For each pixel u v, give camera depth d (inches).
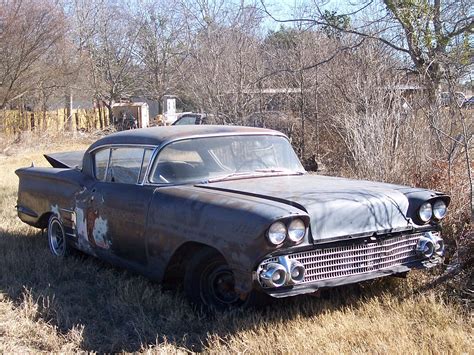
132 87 1626.5
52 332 180.5
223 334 172.1
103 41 1563.7
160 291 206.8
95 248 235.0
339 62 446.9
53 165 305.3
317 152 443.5
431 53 289.7
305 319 177.6
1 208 372.8
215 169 216.2
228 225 173.5
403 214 193.3
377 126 291.7
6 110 1084.5
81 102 1536.7
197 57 591.5
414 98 307.3
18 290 221.0
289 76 521.3
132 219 210.8
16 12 991.0
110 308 199.5
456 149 252.5
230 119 526.0
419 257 197.2
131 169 221.3
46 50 1050.7
